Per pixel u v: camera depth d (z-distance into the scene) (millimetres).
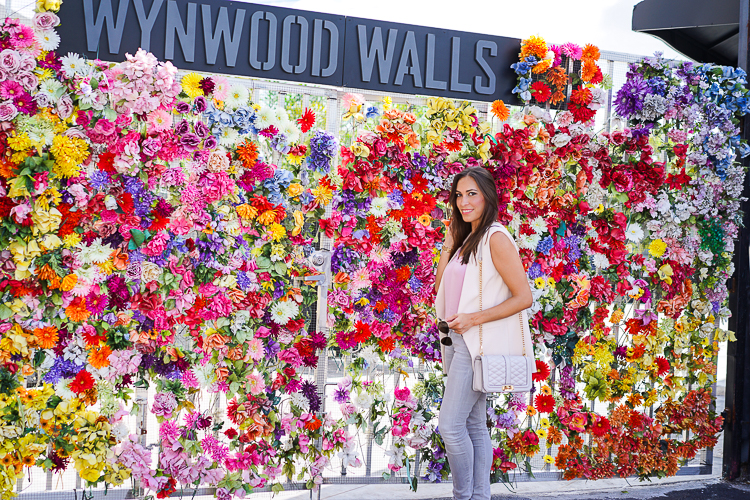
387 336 3037
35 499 2719
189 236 2785
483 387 2225
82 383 2684
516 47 3223
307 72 2953
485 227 2383
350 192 2984
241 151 2814
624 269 3293
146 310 2736
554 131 3191
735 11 4508
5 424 2617
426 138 3104
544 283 3158
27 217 2570
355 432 3232
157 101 2695
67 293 2652
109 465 2762
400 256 3068
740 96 3451
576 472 3273
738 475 3506
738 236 3514
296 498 3006
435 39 3115
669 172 3465
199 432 2955
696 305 3496
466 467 2338
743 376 3508
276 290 2906
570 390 3275
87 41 2688
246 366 2893
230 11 2846
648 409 3553
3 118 2496
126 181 2676
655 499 3182
